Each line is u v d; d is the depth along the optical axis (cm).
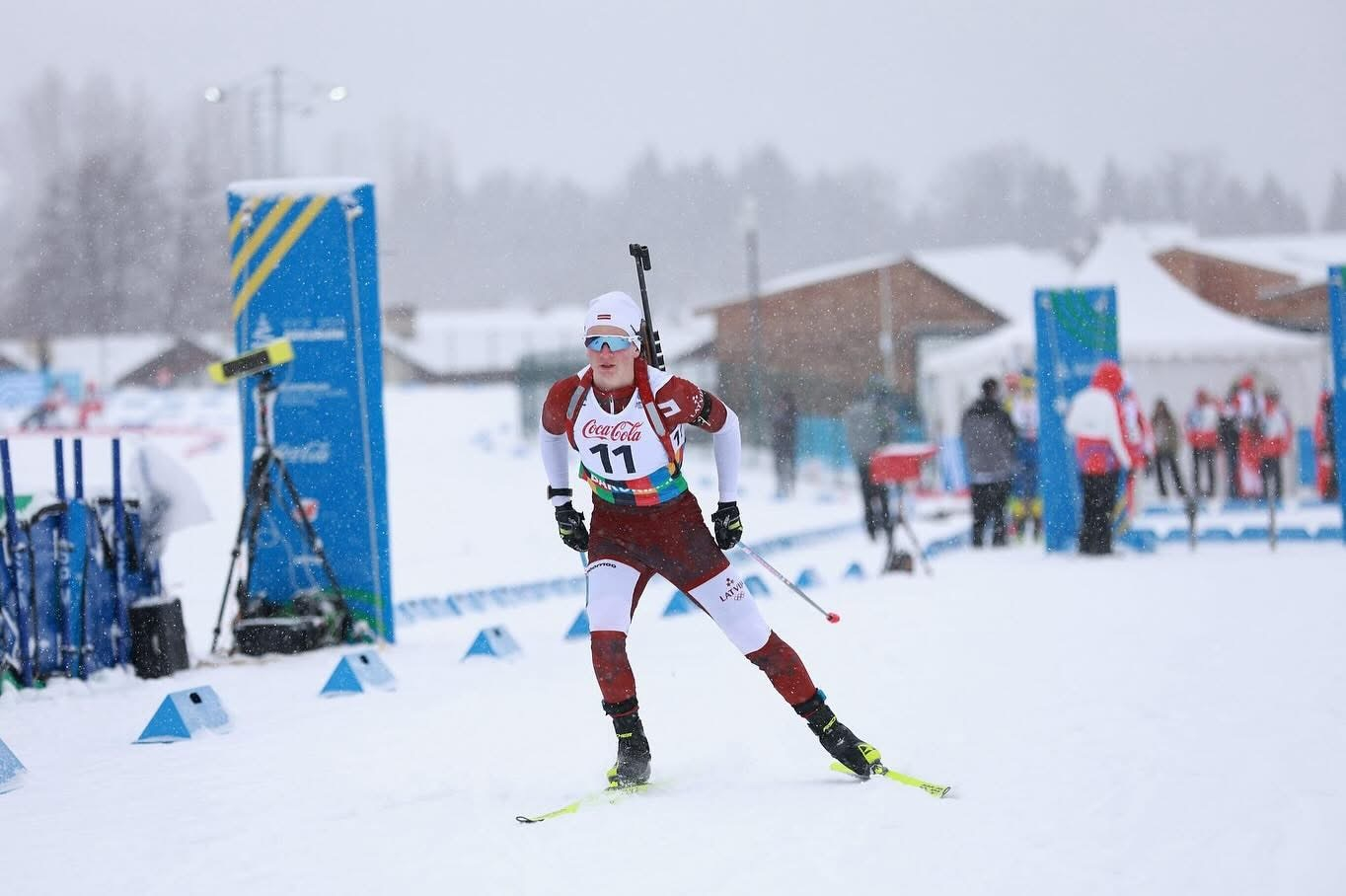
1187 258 14000
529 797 1745
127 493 3119
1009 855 1404
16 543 2791
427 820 1642
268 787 1867
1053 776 1734
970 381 8894
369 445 3544
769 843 1475
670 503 1756
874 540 6209
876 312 14725
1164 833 1470
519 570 5519
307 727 2344
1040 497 5984
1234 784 1667
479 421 16538
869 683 2462
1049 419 5144
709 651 3006
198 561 5609
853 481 10569
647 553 1767
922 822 1536
